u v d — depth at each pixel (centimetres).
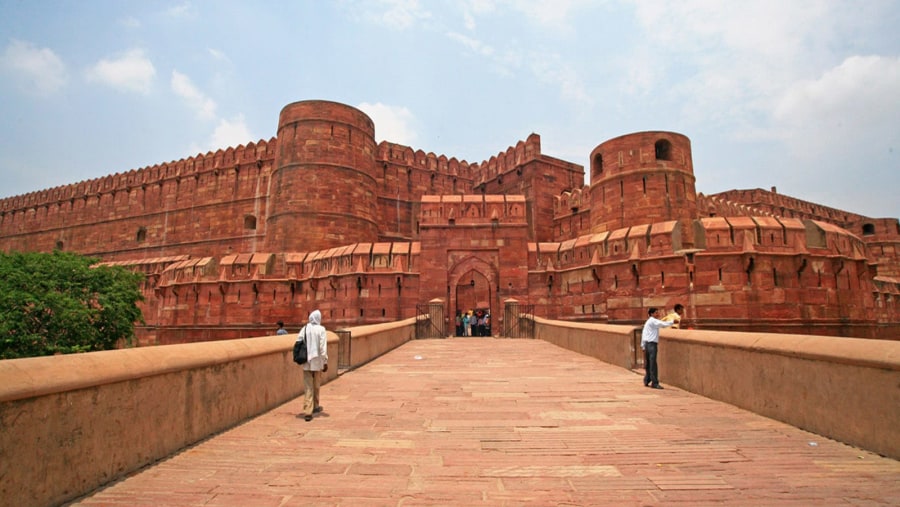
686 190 2973
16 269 2548
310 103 3666
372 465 480
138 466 470
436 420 672
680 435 583
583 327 1555
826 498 388
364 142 3816
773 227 2203
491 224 2811
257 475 452
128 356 472
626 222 2977
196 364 564
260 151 4466
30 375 361
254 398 711
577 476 445
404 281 2827
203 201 4666
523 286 2753
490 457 504
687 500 387
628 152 3033
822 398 571
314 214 3491
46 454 373
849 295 2236
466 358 1483
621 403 783
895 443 476
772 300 2133
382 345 1616
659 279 2314
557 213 4031
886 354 485
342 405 781
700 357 857
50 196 5784
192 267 3328
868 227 4947
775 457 495
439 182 4694
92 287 2786
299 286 3189
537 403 787
